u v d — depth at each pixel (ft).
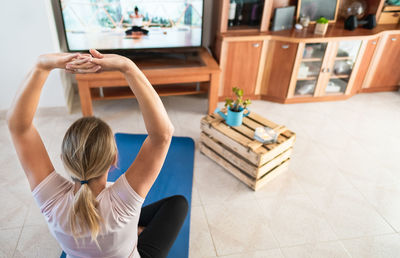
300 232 5.61
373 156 7.89
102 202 2.39
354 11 9.96
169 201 4.05
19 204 5.91
